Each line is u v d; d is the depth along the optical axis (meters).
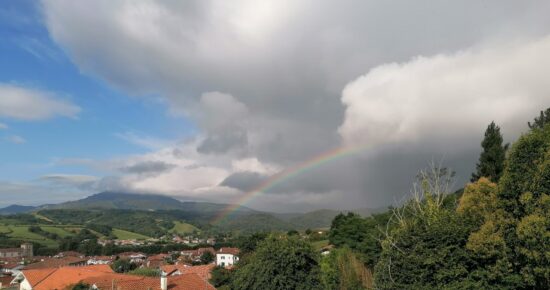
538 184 20.83
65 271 59.62
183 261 123.06
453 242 23.06
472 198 28.64
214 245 168.88
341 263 55.22
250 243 77.50
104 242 184.12
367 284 51.41
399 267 23.98
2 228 179.50
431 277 22.64
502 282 21.61
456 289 21.48
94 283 46.75
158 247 167.62
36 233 178.50
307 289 32.62
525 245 20.88
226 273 62.62
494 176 47.62
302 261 33.47
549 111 44.75
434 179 38.00
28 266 100.19
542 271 19.83
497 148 49.09
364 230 79.19
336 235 87.38
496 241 21.98
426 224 25.50
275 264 33.16
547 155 20.86
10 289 61.06
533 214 20.44
